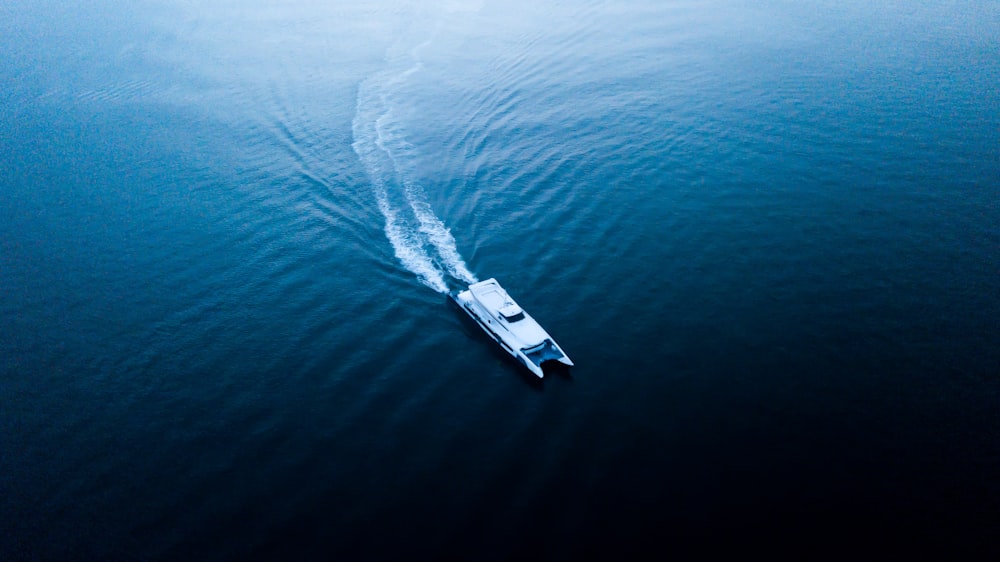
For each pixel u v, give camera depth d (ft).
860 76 315.99
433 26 409.69
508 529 120.67
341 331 174.19
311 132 283.18
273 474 134.41
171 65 362.94
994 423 139.33
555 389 153.17
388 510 125.39
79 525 125.80
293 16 440.04
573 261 198.70
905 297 177.06
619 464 133.08
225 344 170.60
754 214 216.54
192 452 140.46
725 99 299.99
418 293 188.14
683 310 177.27
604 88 318.86
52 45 397.80
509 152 263.08
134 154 268.82
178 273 198.39
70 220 225.15
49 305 186.09
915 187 225.35
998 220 206.08
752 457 133.69
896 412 143.02
